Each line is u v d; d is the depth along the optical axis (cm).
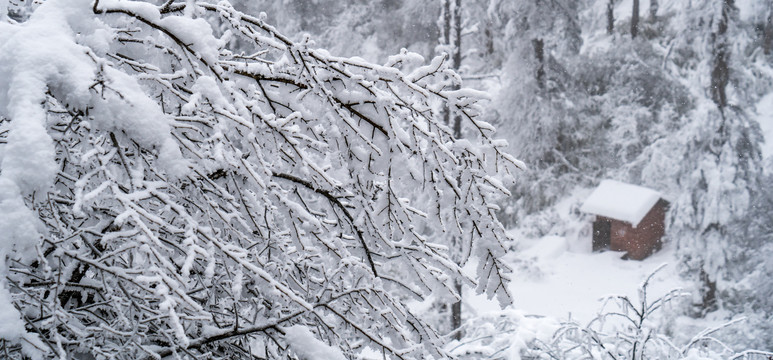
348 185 409
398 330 398
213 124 305
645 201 2645
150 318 325
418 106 366
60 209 349
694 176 2028
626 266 2581
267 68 349
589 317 2178
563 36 2459
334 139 368
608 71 2978
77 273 349
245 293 428
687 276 2267
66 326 313
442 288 418
